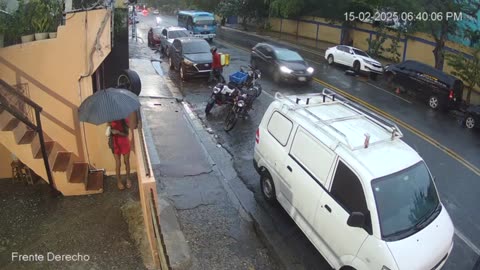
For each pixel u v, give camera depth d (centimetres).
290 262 661
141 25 4250
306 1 3444
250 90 1265
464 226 807
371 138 665
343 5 3020
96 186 781
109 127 734
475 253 726
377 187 571
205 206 792
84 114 665
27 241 634
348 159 605
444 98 1554
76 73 782
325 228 627
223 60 1744
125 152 764
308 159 682
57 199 748
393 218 561
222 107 1420
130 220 696
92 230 668
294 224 762
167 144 1051
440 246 568
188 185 863
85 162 837
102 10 754
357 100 1623
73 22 752
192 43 1866
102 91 692
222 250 670
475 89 1953
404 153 645
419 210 592
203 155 1012
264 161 806
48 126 800
